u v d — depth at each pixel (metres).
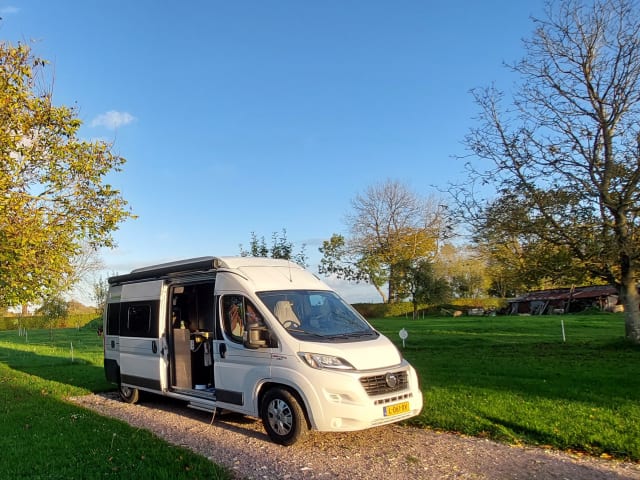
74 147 12.19
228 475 5.56
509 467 5.80
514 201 16.00
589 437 6.57
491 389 9.65
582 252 15.56
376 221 63.81
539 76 15.84
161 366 9.51
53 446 6.82
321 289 8.41
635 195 14.22
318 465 6.04
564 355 14.62
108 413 9.61
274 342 7.11
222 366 7.87
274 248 22.17
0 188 10.72
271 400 7.05
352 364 6.57
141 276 10.38
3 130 11.02
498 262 18.28
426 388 10.02
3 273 10.84
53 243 11.78
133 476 5.52
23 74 11.23
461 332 26.22
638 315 15.73
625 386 9.53
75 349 26.27
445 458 6.17
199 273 8.84
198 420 8.69
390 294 62.75
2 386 12.65
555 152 15.22
